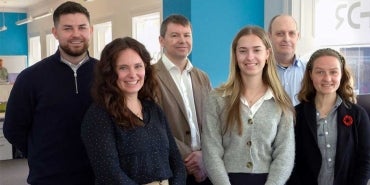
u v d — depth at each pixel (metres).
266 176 2.01
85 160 2.10
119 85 1.84
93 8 8.47
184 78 2.52
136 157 1.77
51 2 11.20
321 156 2.07
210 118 2.10
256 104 2.05
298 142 2.15
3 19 13.39
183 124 2.41
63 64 2.11
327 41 4.16
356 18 3.89
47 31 11.71
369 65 3.88
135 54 1.86
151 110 1.93
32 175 2.14
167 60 2.49
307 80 2.20
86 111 1.99
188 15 4.21
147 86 1.98
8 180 5.18
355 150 2.06
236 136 2.03
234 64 2.12
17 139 2.18
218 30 4.32
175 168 1.96
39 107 2.08
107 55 1.84
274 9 4.36
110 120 1.78
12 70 11.88
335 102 2.12
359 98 2.34
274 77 2.12
